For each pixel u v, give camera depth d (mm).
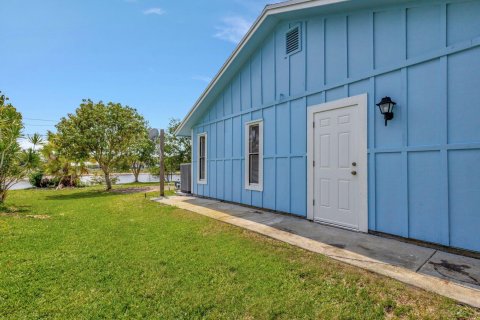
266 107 6207
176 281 2648
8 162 7566
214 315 2078
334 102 4594
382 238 3781
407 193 3615
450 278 2445
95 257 3309
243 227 4566
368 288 2354
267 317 2031
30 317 2045
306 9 4672
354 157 4266
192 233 4332
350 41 4391
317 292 2361
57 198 9727
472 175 3062
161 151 9312
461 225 3129
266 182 6207
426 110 3451
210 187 8531
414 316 1939
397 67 3750
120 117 12609
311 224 4699
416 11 3578
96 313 2105
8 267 2965
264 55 6281
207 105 8570
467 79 3111
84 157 12266
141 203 7746
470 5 3113
